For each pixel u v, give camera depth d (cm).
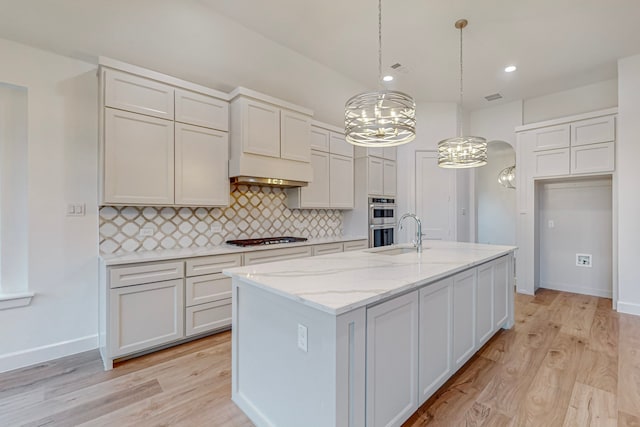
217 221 338
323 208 420
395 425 159
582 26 321
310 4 304
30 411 180
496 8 297
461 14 307
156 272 249
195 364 236
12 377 217
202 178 295
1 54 224
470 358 245
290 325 148
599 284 448
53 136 244
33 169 236
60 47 245
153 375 220
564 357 250
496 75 436
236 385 189
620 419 174
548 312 372
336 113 453
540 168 448
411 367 171
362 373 137
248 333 179
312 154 396
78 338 255
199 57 317
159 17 291
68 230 251
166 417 176
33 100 235
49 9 240
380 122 222
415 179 532
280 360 154
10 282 237
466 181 562
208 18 322
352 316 132
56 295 246
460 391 203
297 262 219
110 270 227
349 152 447
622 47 357
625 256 367
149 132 262
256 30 354
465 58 391
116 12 268
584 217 462
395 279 167
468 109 568
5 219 236
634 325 324
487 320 265
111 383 210
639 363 239
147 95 261
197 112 293
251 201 367
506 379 217
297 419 144
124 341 233
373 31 344
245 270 192
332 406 125
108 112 242
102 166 240
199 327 274
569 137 422
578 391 202
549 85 466
